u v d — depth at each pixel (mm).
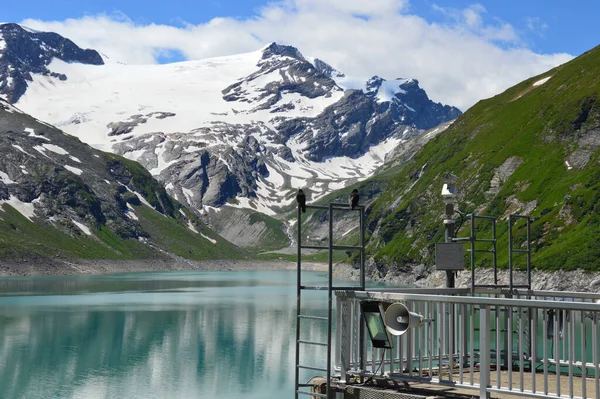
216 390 54500
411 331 18438
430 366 19094
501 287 22797
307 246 19469
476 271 144125
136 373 61938
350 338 19188
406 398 17344
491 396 17625
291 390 54250
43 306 126375
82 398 52656
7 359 69562
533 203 168375
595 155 171375
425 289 20781
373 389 18062
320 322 97875
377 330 18609
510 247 23312
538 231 149750
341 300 19281
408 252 197250
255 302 136500
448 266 21875
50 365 66312
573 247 132375
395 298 18062
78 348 76500
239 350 73875
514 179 184625
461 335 20500
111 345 78500
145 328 93438
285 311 116062
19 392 54719
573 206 150875
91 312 115250
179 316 108625
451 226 22672
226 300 142375
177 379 59031
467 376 20703
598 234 132250
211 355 70812
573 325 16312
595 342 15719
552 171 177375
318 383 19422
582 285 121125
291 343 78000
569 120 192250
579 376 21438
